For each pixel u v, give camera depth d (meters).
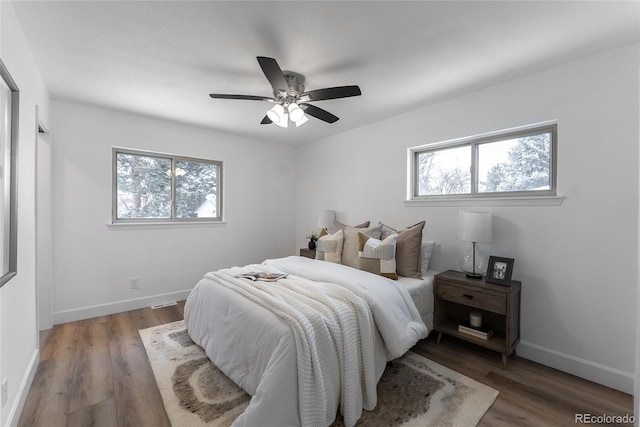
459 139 2.81
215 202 4.14
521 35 1.84
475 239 2.39
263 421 1.43
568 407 1.77
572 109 2.15
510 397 1.86
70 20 1.71
